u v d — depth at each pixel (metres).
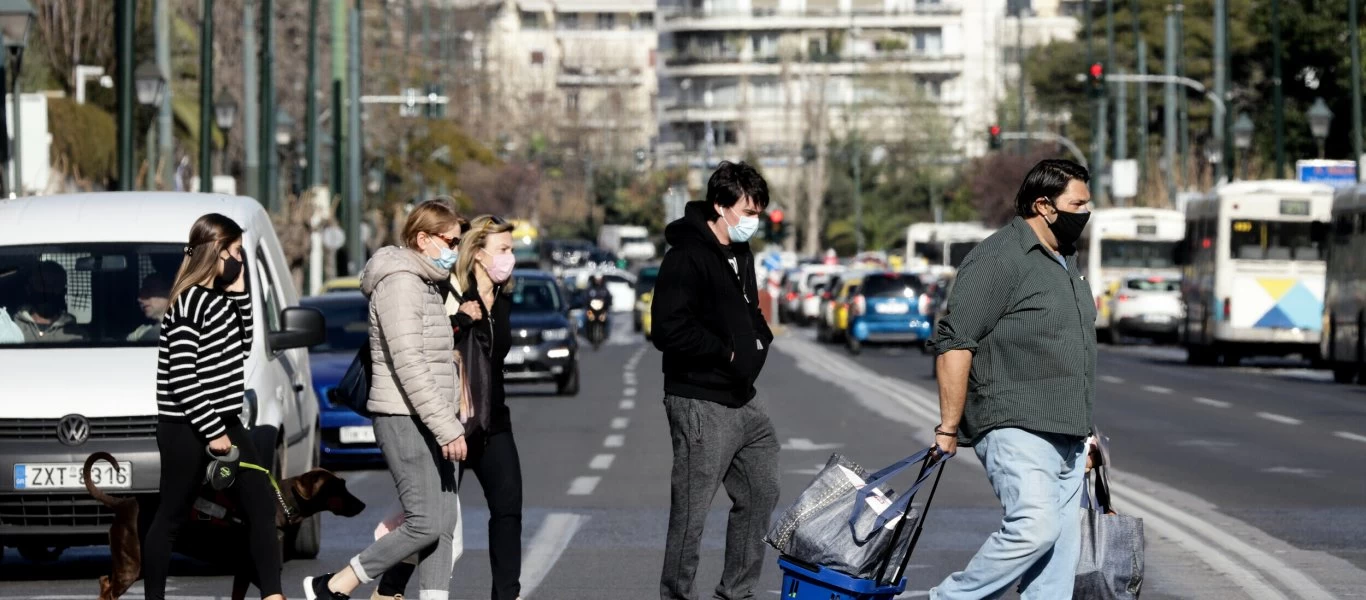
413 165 179.25
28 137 61.12
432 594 19.70
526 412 57.50
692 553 19.48
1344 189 72.06
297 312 25.44
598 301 109.12
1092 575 17.69
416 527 19.52
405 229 19.47
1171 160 139.50
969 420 17.56
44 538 24.11
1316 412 54.25
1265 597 22.95
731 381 19.28
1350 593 23.17
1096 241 111.38
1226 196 83.31
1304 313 82.69
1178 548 27.12
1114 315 108.00
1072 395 17.22
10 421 23.95
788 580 17.38
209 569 26.09
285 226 96.81
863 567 16.97
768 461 19.72
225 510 20.12
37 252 26.11
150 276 25.94
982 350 17.38
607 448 44.97
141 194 27.55
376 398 19.50
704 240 19.25
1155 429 48.41
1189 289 87.75
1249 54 180.25
